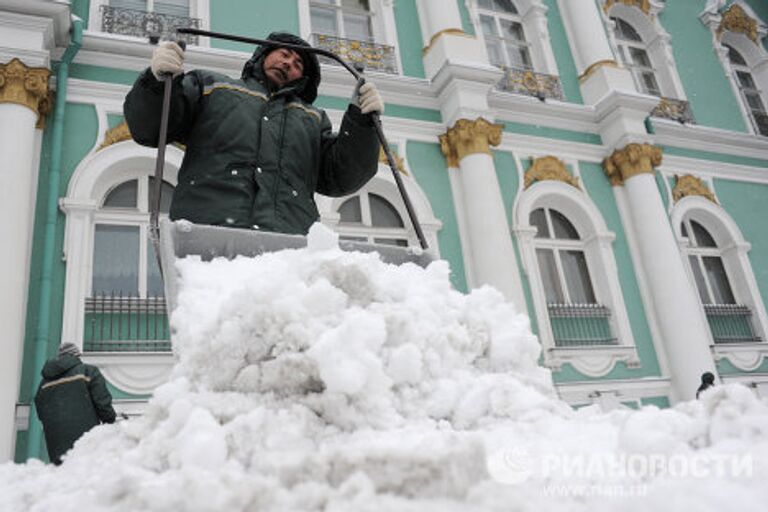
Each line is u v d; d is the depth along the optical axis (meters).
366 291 1.45
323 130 2.51
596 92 10.48
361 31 9.68
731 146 11.66
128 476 0.98
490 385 1.42
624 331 8.96
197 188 2.02
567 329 8.84
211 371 1.28
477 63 8.97
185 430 1.06
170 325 1.46
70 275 6.16
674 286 9.23
